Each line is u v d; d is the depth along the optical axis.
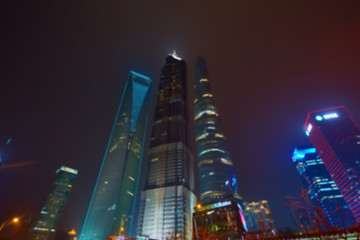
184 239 177.62
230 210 135.62
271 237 51.41
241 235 81.38
